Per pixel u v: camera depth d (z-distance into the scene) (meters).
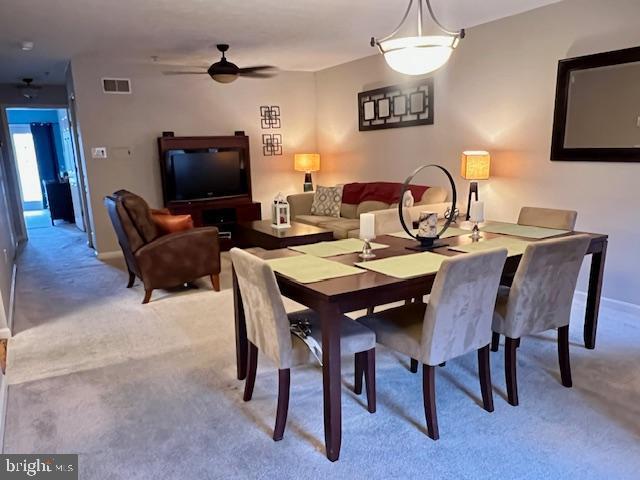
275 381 2.63
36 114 10.20
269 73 6.67
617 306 3.62
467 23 4.31
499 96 4.29
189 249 4.09
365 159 6.20
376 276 2.09
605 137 3.52
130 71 5.81
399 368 2.77
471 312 2.08
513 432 2.12
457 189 4.87
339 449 1.96
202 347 3.11
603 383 2.52
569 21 3.66
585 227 3.75
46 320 3.67
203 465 1.94
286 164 7.02
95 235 5.90
